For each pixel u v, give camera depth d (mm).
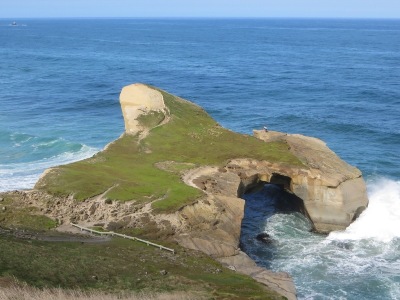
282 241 43000
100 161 49406
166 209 39688
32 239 34344
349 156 66000
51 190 42375
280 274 35000
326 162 48625
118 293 26812
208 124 59938
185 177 46031
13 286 24984
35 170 58500
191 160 50031
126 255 33625
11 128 76875
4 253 28922
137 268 31312
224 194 43500
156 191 42406
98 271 29594
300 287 35906
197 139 55125
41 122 81625
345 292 35344
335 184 45094
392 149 69438
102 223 38906
